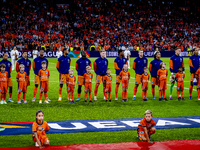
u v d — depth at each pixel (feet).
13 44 107.55
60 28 130.52
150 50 127.65
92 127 24.75
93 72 69.56
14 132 23.08
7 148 19.29
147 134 20.75
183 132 23.63
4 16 129.29
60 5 151.53
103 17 147.02
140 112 30.53
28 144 20.29
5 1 137.18
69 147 19.63
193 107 33.35
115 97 37.65
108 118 27.91
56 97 39.17
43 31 126.72
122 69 36.42
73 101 35.55
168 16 158.51
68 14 146.30
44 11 141.08
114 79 57.72
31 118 27.58
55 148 19.39
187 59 114.32
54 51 111.55
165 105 34.40
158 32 144.36
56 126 24.93
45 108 31.96
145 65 37.52
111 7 155.53
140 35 139.64
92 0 156.15
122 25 143.54
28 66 36.35
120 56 37.47
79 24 139.23
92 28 138.82
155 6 164.55
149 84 52.65
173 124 26.00
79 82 36.40
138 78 37.35
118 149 19.29
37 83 35.70
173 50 127.65
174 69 37.91
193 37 143.23
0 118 27.40
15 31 120.57
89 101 35.99
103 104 34.63
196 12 166.71
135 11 157.48
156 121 26.99
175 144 20.47
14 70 68.44
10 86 35.04
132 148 19.52
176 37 141.38
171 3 168.96
